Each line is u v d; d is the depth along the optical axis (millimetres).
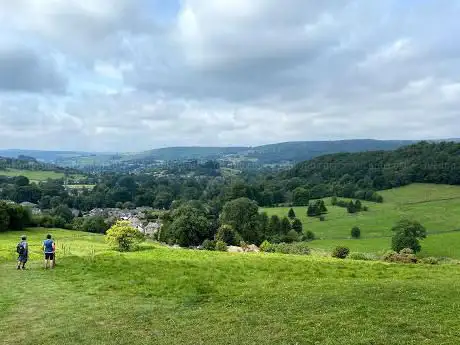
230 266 39094
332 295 27625
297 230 149125
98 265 39219
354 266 39875
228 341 20422
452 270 38562
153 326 23141
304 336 20656
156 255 50688
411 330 20969
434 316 22906
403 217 159250
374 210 175750
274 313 24359
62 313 25500
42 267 39656
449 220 149500
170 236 117000
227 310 25516
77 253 59656
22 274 36625
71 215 191375
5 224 122000
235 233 109375
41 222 143125
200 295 29234
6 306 26875
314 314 23844
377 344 19359
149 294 29734
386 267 39781
